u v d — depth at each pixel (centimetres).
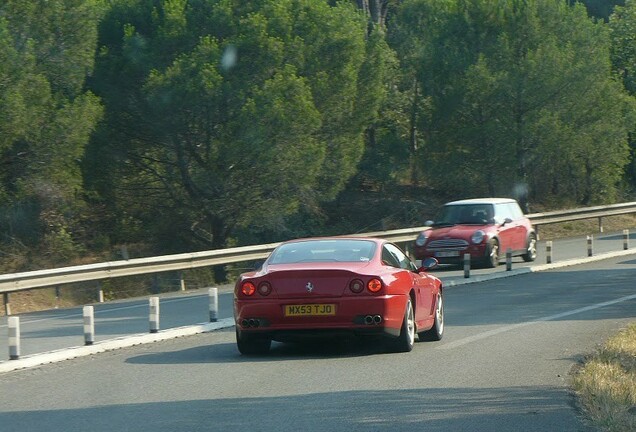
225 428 965
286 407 1070
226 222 4509
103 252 4588
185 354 1557
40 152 3822
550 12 5678
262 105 4094
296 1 4656
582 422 976
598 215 5209
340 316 1436
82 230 4706
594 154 5753
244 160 4141
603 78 5625
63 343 1802
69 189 4200
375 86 4938
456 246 3269
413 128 6412
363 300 1434
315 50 4622
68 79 3975
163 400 1131
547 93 5422
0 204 4078
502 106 5484
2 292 2692
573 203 6272
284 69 4288
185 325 2034
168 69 4081
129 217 4838
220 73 4159
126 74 4272
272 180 4244
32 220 4412
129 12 4438
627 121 5859
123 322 2166
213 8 4303
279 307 1447
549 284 2681
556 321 1906
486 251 3272
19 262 4144
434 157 5759
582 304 2198
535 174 5881
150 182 4688
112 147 4428
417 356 1469
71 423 1010
